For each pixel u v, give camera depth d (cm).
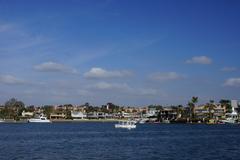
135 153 9944
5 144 12838
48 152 10075
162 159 8619
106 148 11475
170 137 17900
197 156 9212
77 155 9362
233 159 8619
